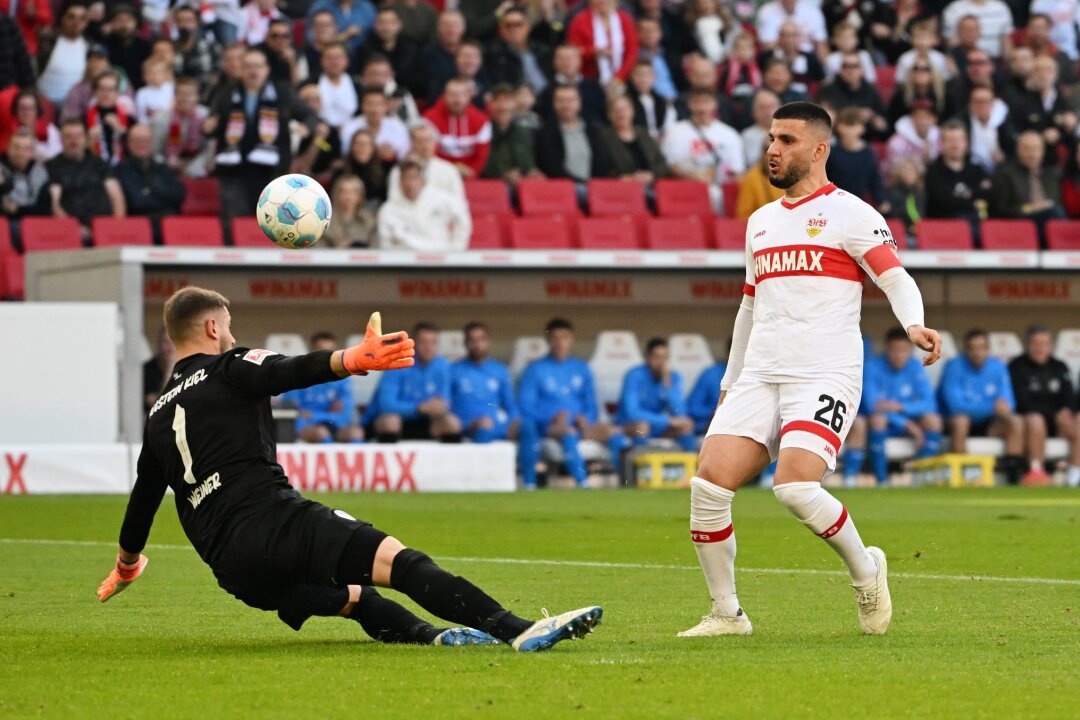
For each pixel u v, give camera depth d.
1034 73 89.56
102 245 74.50
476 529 48.06
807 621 27.58
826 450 24.86
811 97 88.19
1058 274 84.94
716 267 78.38
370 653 22.88
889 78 95.19
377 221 75.88
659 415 74.62
